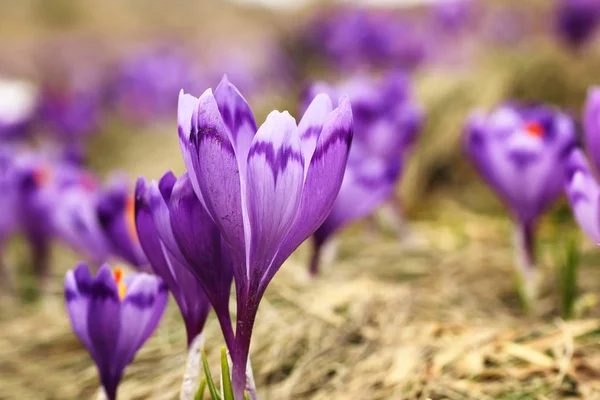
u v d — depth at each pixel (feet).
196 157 1.12
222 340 1.61
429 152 2.85
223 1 13.44
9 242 2.71
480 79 3.03
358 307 1.68
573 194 1.33
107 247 1.81
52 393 1.60
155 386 1.53
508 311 1.69
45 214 2.10
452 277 1.86
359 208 1.67
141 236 1.22
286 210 1.13
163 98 5.36
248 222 1.15
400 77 1.95
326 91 1.84
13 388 1.63
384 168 1.65
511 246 2.17
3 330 1.86
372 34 3.69
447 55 4.23
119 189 1.66
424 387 1.43
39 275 2.19
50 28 12.07
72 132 4.02
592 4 2.90
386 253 2.09
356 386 1.48
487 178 1.63
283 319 1.66
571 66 2.95
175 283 1.23
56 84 5.87
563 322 1.52
